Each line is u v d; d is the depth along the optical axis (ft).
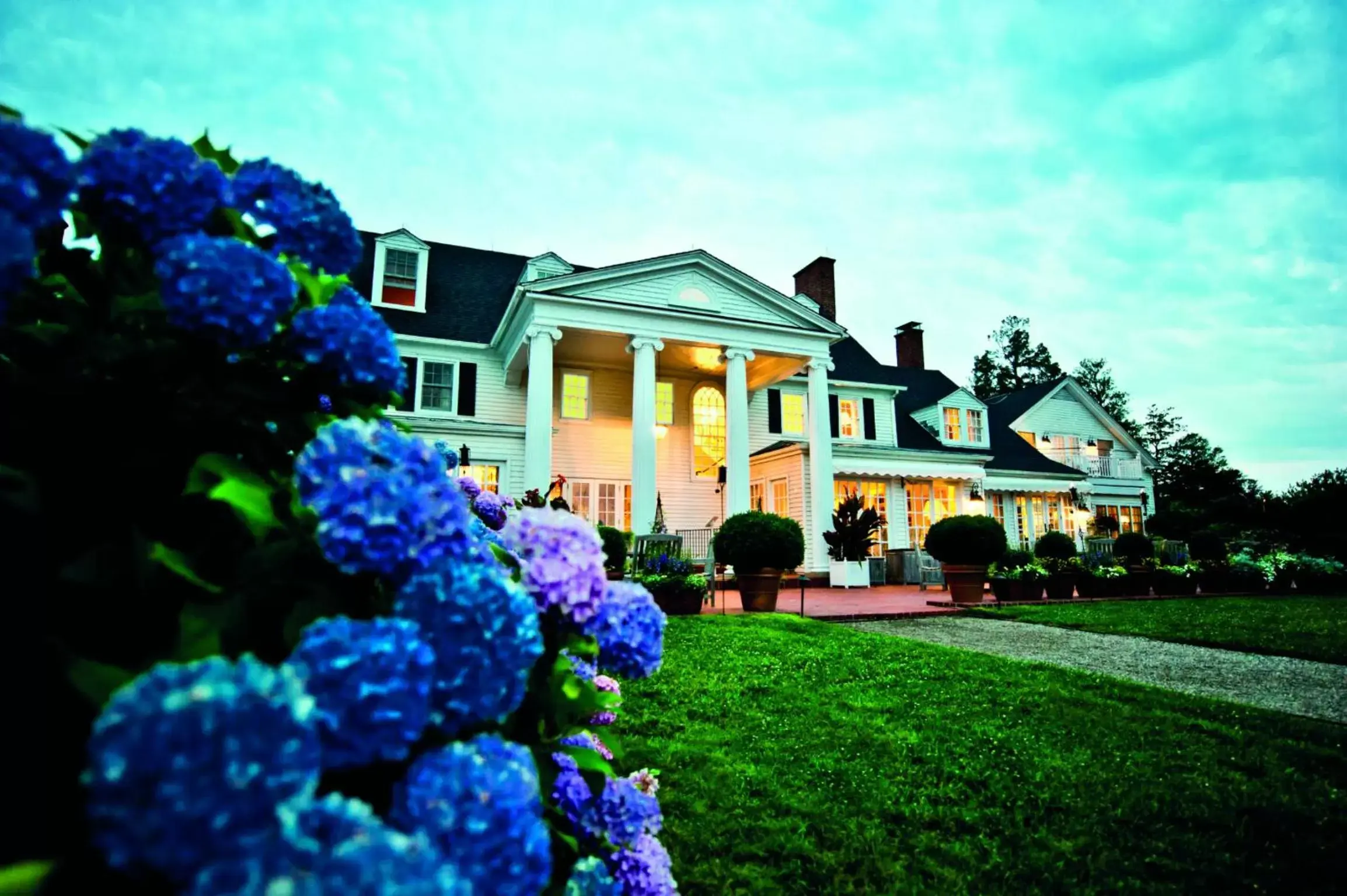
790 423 68.28
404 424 4.09
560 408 57.57
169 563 2.73
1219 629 28.07
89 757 1.78
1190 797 10.35
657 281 51.90
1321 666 21.26
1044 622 31.22
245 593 2.94
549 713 4.10
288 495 3.20
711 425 62.54
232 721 1.83
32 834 1.96
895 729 13.47
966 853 8.69
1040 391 90.53
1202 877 8.25
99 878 2.09
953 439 77.97
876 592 49.21
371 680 2.35
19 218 2.63
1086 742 12.89
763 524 33.45
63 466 3.16
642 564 32.45
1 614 1.98
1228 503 91.71
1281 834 9.29
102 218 3.22
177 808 1.68
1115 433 92.27
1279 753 12.35
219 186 3.54
